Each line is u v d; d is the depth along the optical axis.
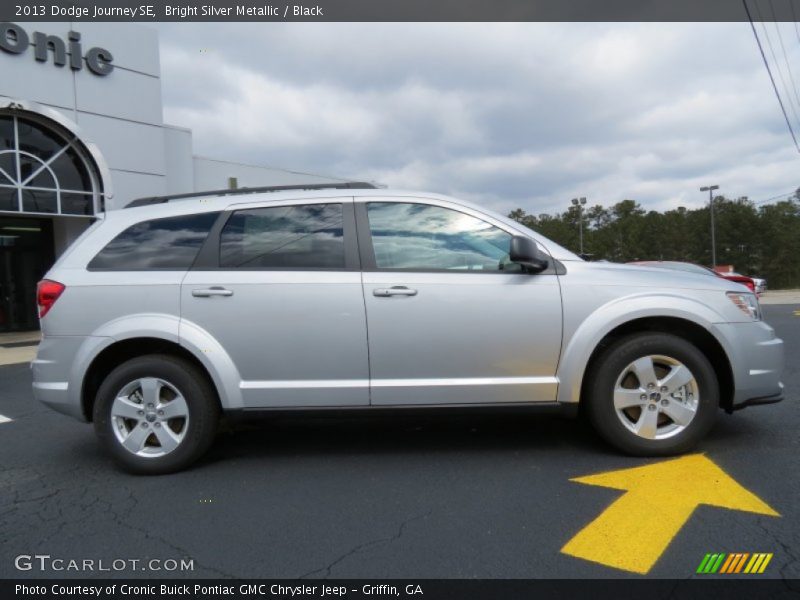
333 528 2.91
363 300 3.65
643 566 2.48
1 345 12.57
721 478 3.40
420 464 3.80
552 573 2.44
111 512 3.18
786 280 46.66
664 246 54.47
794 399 5.27
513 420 4.78
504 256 3.83
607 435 3.74
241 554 2.67
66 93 14.00
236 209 3.88
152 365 3.66
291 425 4.80
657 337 3.69
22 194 13.20
